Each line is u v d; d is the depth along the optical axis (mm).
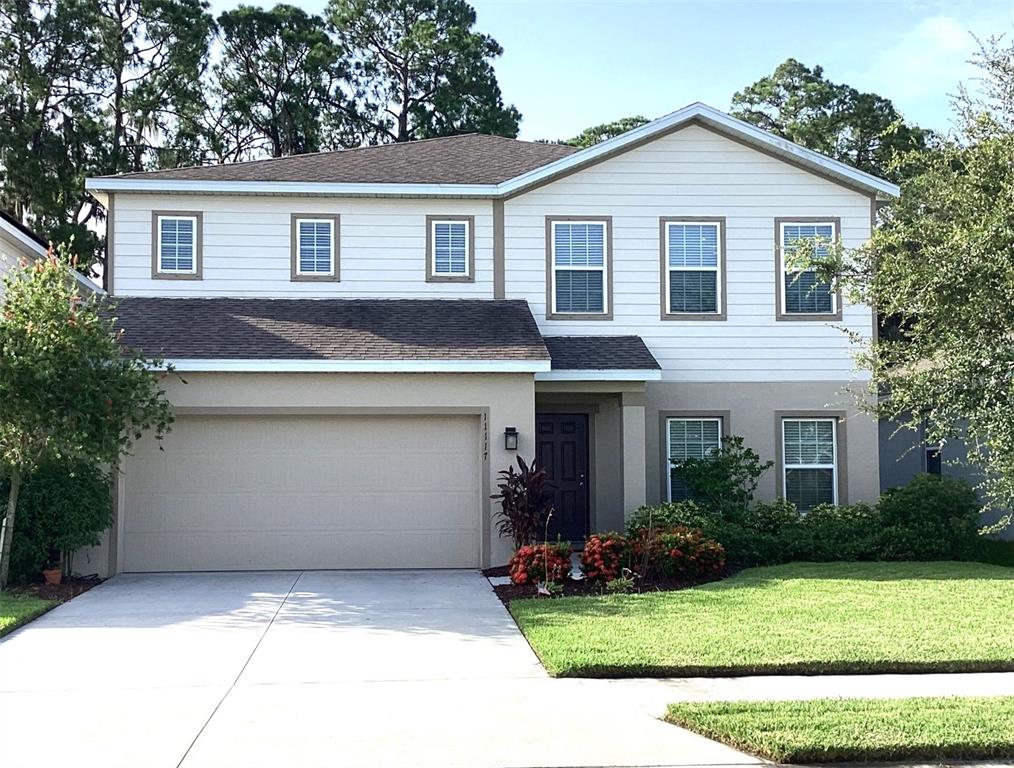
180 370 14203
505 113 44531
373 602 11891
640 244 17125
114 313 15898
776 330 17047
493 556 14688
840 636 9289
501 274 17141
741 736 6363
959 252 7562
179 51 36406
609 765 6027
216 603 11852
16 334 11797
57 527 12852
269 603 11828
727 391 16969
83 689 7801
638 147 17219
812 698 7434
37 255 16484
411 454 14977
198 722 6887
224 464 14758
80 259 32500
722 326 17047
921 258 8258
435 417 14984
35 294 12047
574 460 16953
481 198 17234
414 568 14859
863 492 16891
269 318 15992
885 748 6164
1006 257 7344
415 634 9930
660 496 16797
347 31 43750
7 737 6559
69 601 12047
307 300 17000
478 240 17234
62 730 6707
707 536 14422
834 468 17000
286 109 40938
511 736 6574
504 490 14305
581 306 17094
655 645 8914
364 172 17938
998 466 7773
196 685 7918
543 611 10812
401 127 43844
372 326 15766
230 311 16266
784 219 17156
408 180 17375
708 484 15594
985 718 6758
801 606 10891
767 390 16984
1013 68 8688
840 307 17094
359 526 14867
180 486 14680
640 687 7848
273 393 14578
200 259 17047
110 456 12453
